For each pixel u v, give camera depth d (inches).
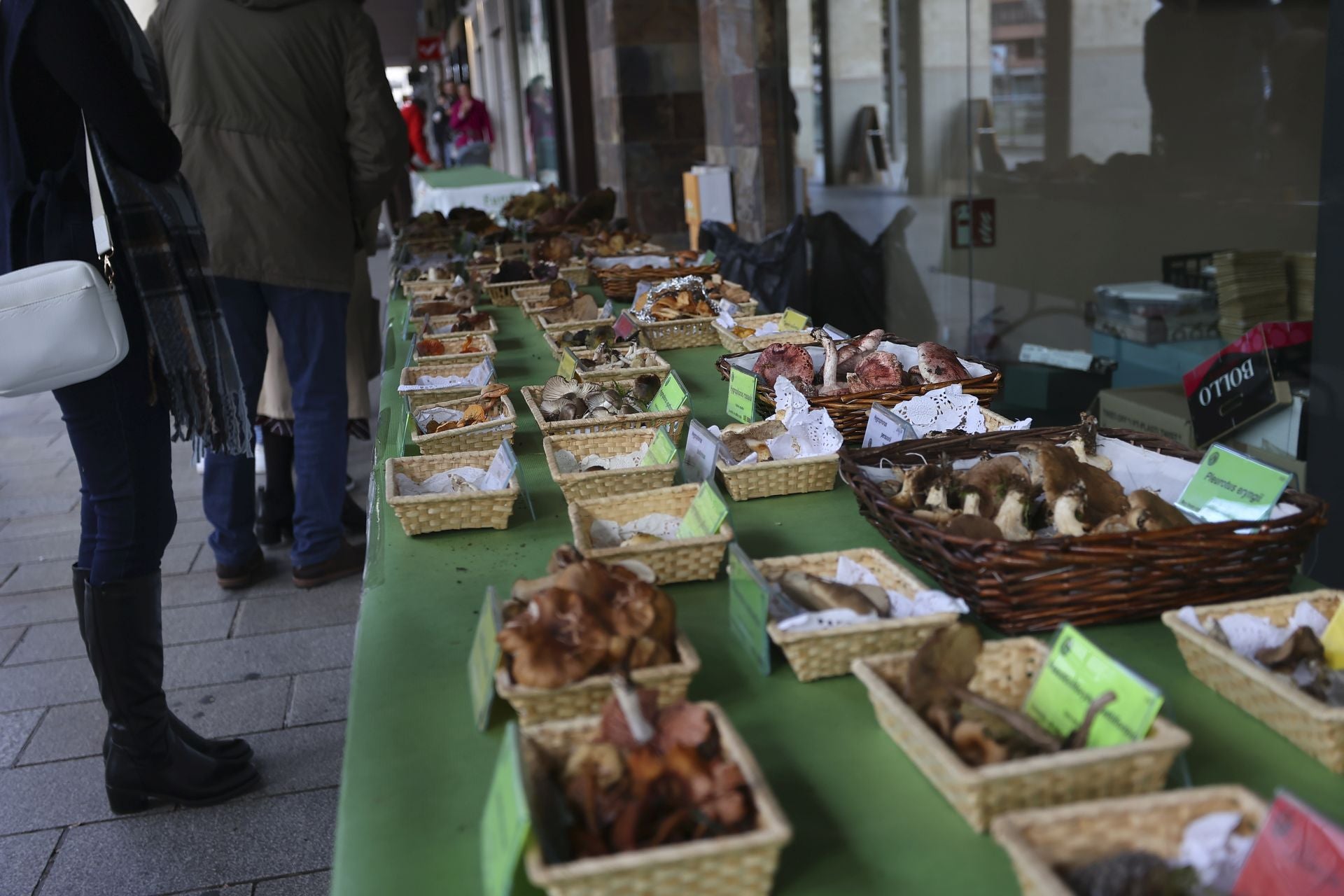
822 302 247.3
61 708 129.1
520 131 689.6
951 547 54.8
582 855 36.7
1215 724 46.5
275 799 109.5
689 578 62.2
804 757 45.6
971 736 40.9
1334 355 113.0
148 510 95.5
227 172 134.3
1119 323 193.8
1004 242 231.1
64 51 79.9
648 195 372.5
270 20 133.3
